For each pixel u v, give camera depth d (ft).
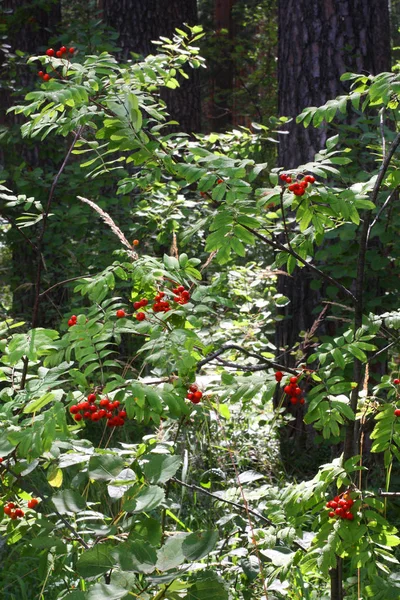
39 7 26.81
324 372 8.05
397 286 16.81
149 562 6.20
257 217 8.45
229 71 54.54
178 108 32.32
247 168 18.02
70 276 20.89
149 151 8.23
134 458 8.19
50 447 6.68
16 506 8.12
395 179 8.56
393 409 8.07
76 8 31.91
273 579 9.00
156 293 8.13
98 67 8.89
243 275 15.33
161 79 10.94
